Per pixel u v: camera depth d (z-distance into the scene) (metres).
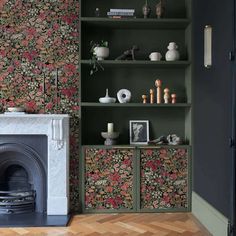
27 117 3.47
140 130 3.94
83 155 3.62
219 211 2.79
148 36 3.96
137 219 3.40
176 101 3.95
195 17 3.58
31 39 3.72
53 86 3.72
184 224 3.22
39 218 3.38
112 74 3.96
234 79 2.45
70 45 3.72
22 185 3.73
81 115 3.70
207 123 3.13
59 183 3.53
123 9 3.78
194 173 3.59
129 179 3.62
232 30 2.49
